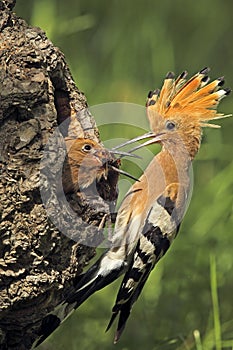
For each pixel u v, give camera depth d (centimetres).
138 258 1053
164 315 1296
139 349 1259
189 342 1247
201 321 1294
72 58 1521
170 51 1569
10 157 914
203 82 1122
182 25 1650
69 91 1006
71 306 1002
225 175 1409
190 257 1341
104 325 1269
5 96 912
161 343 1238
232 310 1312
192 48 1639
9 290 920
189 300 1312
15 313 939
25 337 984
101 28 1577
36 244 922
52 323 990
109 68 1532
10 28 962
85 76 1495
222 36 1659
